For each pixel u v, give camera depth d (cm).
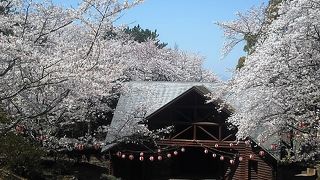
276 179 2069
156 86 2705
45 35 1059
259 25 1880
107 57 1129
